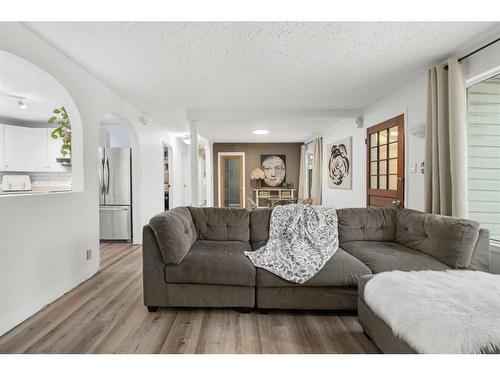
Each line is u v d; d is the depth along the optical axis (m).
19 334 1.90
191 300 2.23
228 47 2.40
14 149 4.81
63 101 2.72
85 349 1.74
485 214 2.54
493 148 2.46
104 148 4.87
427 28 2.12
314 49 2.45
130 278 3.03
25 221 2.10
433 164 2.65
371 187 4.23
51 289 2.40
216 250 2.50
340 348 1.78
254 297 2.23
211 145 8.14
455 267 2.13
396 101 3.55
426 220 2.49
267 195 8.63
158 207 5.54
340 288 2.21
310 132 6.71
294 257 2.36
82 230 2.88
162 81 3.23
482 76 2.39
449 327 1.21
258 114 4.54
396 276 1.77
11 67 2.76
